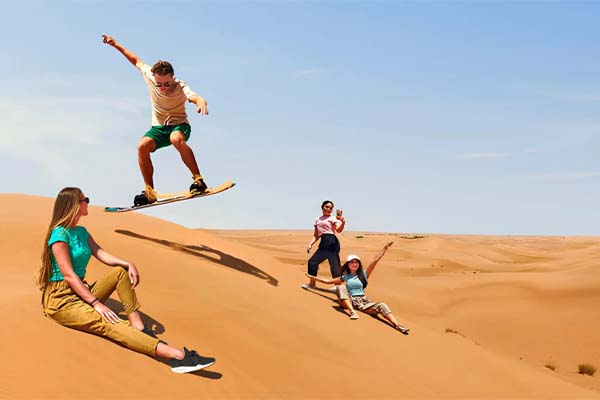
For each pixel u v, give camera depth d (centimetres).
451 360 761
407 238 7512
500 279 3459
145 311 542
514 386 738
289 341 596
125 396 379
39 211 904
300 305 749
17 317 443
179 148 744
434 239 7294
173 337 509
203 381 447
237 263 896
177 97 739
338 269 903
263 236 10188
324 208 928
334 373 559
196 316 569
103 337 444
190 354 442
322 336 652
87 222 859
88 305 441
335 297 919
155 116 761
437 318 2547
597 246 10481
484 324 2481
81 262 454
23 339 409
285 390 486
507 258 6606
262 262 1000
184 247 873
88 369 396
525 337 2259
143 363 432
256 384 478
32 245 684
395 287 3120
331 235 914
